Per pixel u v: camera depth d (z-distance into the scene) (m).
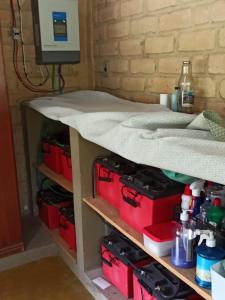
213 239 0.97
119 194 1.50
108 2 2.24
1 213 1.98
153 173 1.41
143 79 2.05
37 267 2.06
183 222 1.10
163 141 1.08
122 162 1.58
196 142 1.05
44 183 2.48
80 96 2.30
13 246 2.05
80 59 2.48
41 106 2.00
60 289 1.85
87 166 1.70
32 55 2.38
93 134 1.44
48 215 2.29
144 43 1.98
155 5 1.84
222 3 1.45
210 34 1.54
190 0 1.61
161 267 1.39
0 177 1.93
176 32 1.73
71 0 2.20
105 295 1.65
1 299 1.79
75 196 1.80
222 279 0.86
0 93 1.83
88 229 1.80
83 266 1.85
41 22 2.13
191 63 1.67
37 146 2.41
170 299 1.21
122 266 1.58
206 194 1.15
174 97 1.68
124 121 1.31
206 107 1.63
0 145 1.90
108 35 2.32
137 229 1.35
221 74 1.52
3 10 2.21
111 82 2.39
